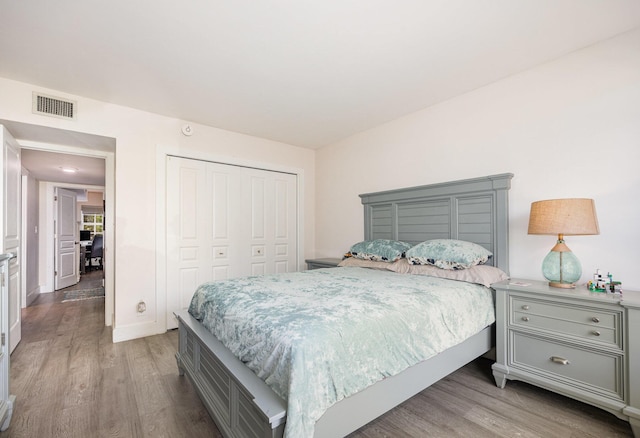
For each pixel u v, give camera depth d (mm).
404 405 1866
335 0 1672
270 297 1756
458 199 2799
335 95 2852
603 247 2041
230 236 3770
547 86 2312
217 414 1521
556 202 1930
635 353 1561
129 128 3062
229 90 2730
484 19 1835
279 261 4215
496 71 2443
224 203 3729
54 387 2090
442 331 1743
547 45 2105
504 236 2469
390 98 2920
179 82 2580
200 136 3535
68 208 5934
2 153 2334
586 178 2119
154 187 3199
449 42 2066
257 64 2324
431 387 2094
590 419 1724
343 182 4113
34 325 3471
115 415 1777
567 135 2209
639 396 1547
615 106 2010
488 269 2334
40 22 1808
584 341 1743
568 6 1724
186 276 3420
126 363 2475
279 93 2803
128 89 2688
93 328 3365
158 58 2223
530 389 2064
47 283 5320
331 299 1683
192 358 2037
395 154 3441
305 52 2172
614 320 1647
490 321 2133
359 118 3406
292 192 4391
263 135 3951
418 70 2426
